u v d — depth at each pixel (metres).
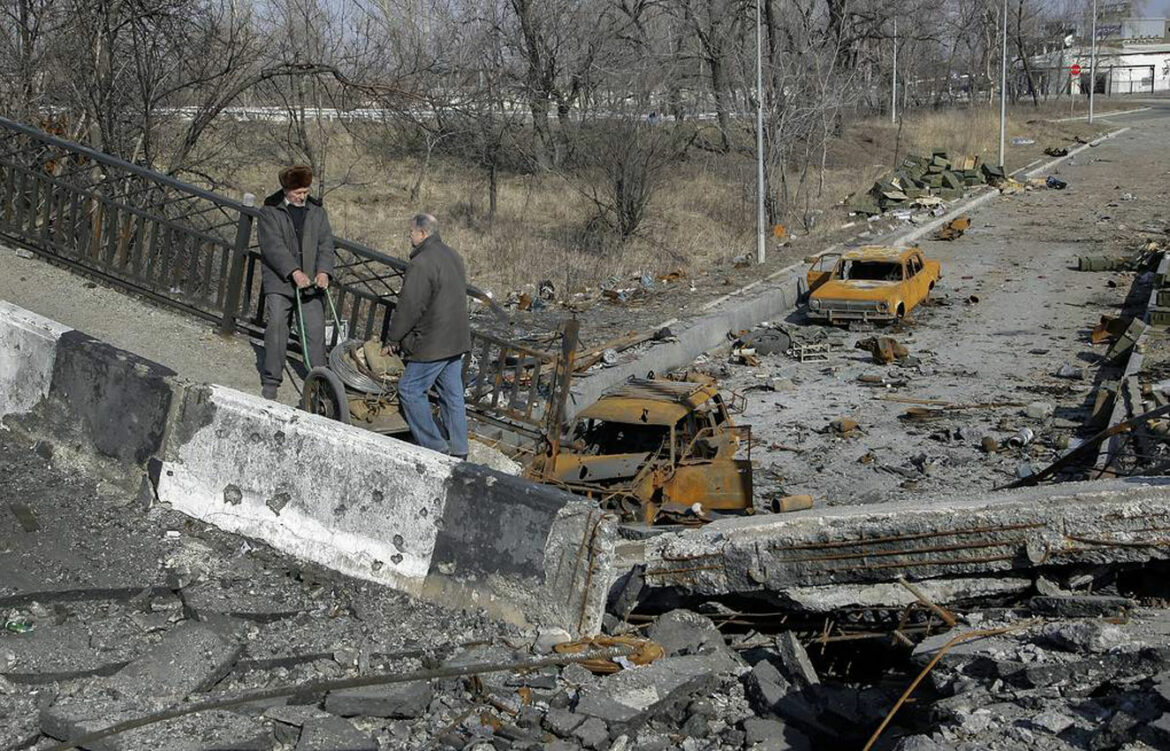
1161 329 21.05
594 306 23.75
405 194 33.88
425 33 30.33
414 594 6.73
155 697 5.48
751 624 7.41
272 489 7.17
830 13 49.31
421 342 8.23
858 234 34.38
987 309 25.31
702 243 31.39
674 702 5.93
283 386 9.66
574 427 12.04
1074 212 38.47
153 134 18.62
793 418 17.48
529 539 6.53
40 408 7.98
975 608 6.95
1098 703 5.26
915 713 5.89
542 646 6.27
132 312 10.39
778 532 7.08
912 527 6.85
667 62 36.78
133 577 6.62
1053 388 18.53
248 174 29.80
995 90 86.06
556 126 37.03
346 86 20.53
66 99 17.48
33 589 6.32
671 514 11.20
